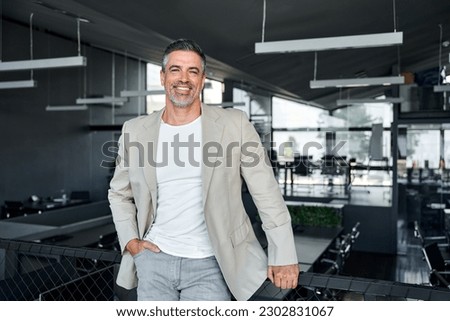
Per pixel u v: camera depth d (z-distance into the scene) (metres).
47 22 7.93
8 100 8.45
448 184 6.81
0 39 8.04
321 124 10.33
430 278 3.93
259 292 1.17
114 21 5.11
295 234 4.99
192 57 1.00
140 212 1.12
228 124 1.03
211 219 1.02
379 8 4.64
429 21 5.82
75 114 10.16
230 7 4.17
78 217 6.57
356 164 9.70
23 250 1.51
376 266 6.16
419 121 6.75
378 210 6.95
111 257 1.37
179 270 1.06
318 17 4.55
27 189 8.89
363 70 8.09
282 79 7.50
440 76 8.02
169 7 4.15
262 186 1.02
